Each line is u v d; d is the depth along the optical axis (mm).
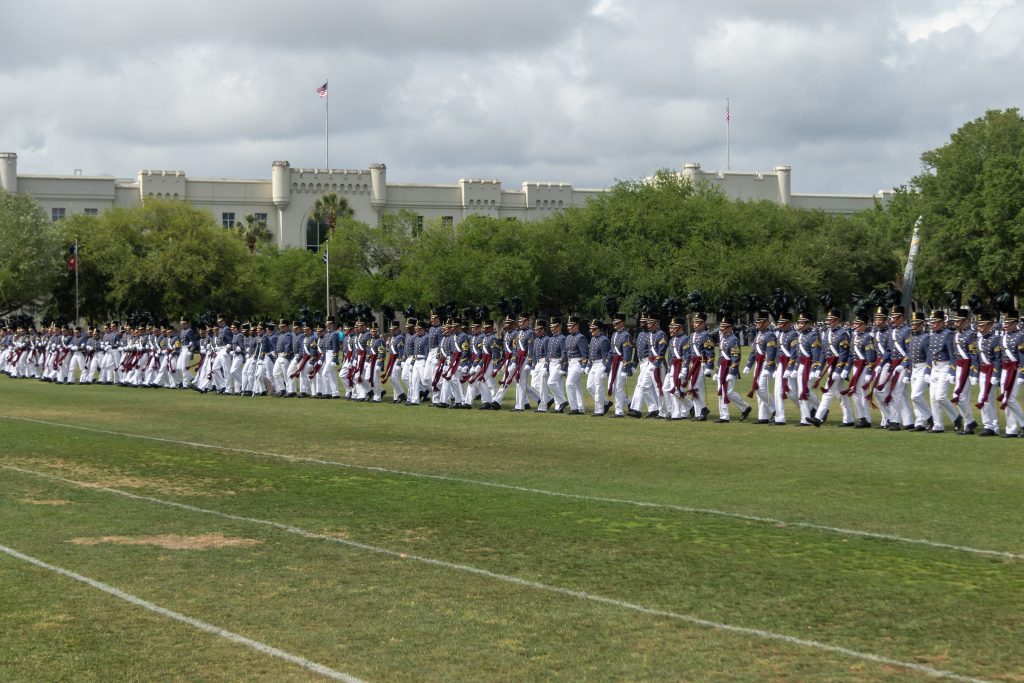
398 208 120938
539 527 15086
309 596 11680
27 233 83000
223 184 116750
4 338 60781
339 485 18859
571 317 33469
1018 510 16016
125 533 14820
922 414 27594
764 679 9148
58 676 9344
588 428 28547
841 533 14531
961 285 85688
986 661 9531
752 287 83562
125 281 88438
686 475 19797
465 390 36344
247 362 43062
